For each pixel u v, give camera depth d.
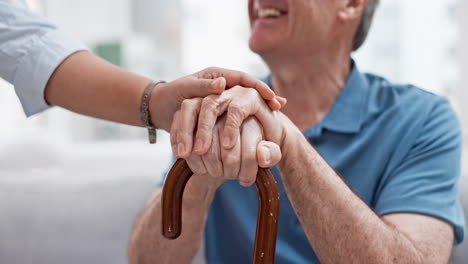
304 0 1.00
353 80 1.11
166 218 0.65
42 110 0.90
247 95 0.72
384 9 2.31
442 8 2.25
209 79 0.72
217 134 0.69
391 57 2.35
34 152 1.89
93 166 2.03
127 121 0.85
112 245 1.41
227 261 1.09
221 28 2.51
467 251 1.27
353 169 1.03
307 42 1.03
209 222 1.11
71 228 1.41
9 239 1.40
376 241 0.78
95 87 0.84
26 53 0.84
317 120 1.10
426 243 0.85
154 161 2.07
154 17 2.55
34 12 0.89
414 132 1.02
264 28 1.04
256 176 0.67
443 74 2.30
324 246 0.79
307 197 0.77
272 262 0.64
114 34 2.54
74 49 0.86
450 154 0.99
